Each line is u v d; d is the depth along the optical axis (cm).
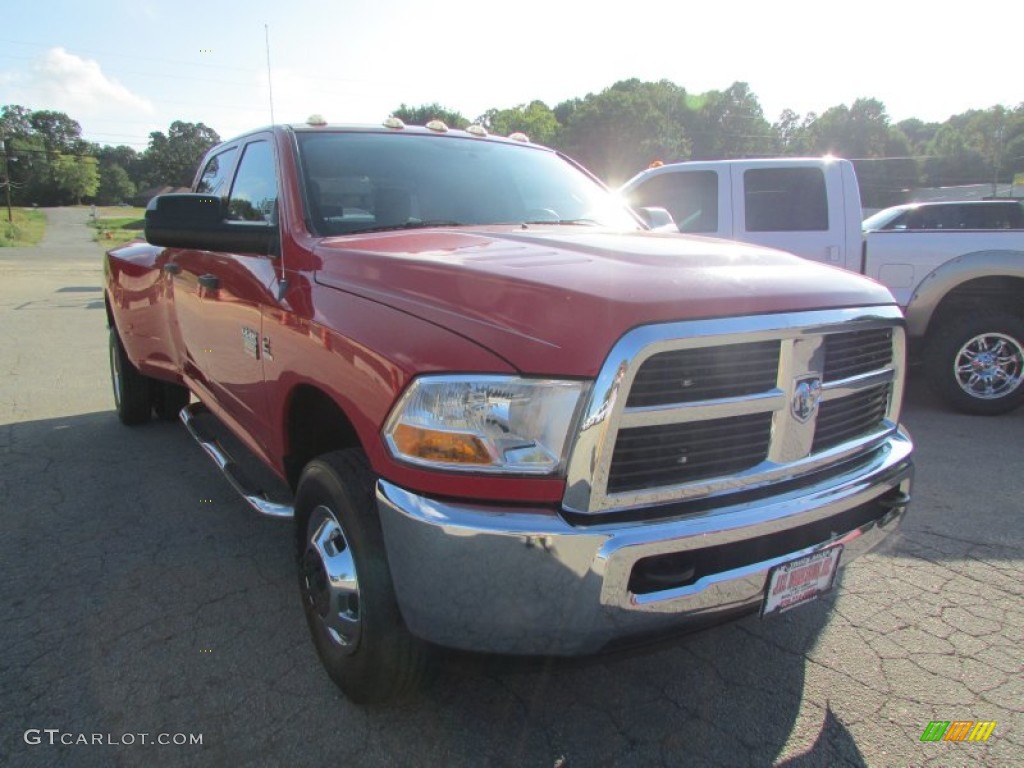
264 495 322
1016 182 5488
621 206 395
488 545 186
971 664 276
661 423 193
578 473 185
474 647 197
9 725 240
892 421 268
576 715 248
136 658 277
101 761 225
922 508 417
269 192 335
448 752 230
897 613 311
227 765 225
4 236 5231
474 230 304
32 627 296
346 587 236
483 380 189
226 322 337
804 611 313
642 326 187
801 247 668
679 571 200
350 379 225
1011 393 599
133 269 493
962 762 228
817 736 239
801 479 225
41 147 11981
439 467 193
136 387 548
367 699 239
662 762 228
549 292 196
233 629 296
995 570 346
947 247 620
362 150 341
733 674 271
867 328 235
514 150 398
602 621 191
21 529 387
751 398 206
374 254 247
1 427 573
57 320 1196
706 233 695
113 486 447
